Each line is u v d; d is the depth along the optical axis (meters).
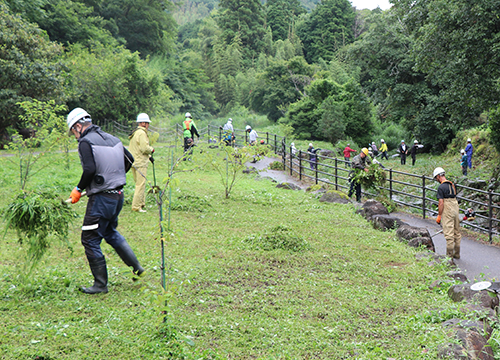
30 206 4.49
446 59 18.89
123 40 58.78
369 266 6.56
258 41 105.69
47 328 3.91
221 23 110.06
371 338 4.21
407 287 5.77
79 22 46.25
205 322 4.29
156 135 9.27
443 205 7.83
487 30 16.55
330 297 5.20
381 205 10.33
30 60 23.91
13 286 4.77
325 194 12.11
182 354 3.56
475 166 24.42
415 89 34.16
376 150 33.75
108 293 4.84
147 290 3.76
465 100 19.62
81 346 3.62
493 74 17.66
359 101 42.31
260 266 6.19
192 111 62.16
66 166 14.91
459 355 3.59
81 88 34.66
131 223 8.23
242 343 3.94
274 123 58.28
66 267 5.61
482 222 15.78
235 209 10.30
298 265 6.42
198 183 13.68
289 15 124.56
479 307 4.59
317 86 44.81
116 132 36.28
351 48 36.28
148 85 38.88
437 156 33.38
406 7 24.47
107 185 4.73
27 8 34.97
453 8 17.28
